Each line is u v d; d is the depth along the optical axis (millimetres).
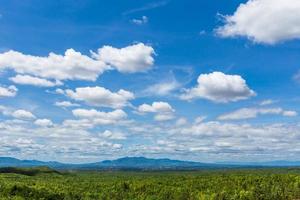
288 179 106438
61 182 153000
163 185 122438
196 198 96875
